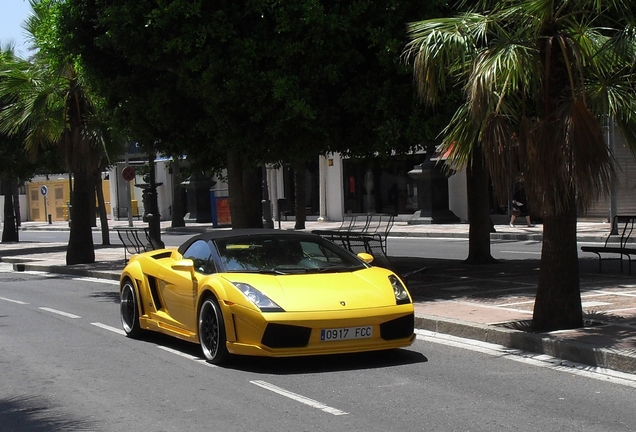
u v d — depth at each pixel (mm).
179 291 9188
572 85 8484
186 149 15961
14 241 38031
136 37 13922
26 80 20688
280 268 8844
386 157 13961
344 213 41031
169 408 6879
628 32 8375
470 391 7152
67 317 12688
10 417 6812
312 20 12820
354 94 13484
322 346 7773
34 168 28234
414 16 13125
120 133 16359
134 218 56656
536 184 8766
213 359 8445
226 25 13195
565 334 8789
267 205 32906
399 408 6648
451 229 30766
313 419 6391
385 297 8180
